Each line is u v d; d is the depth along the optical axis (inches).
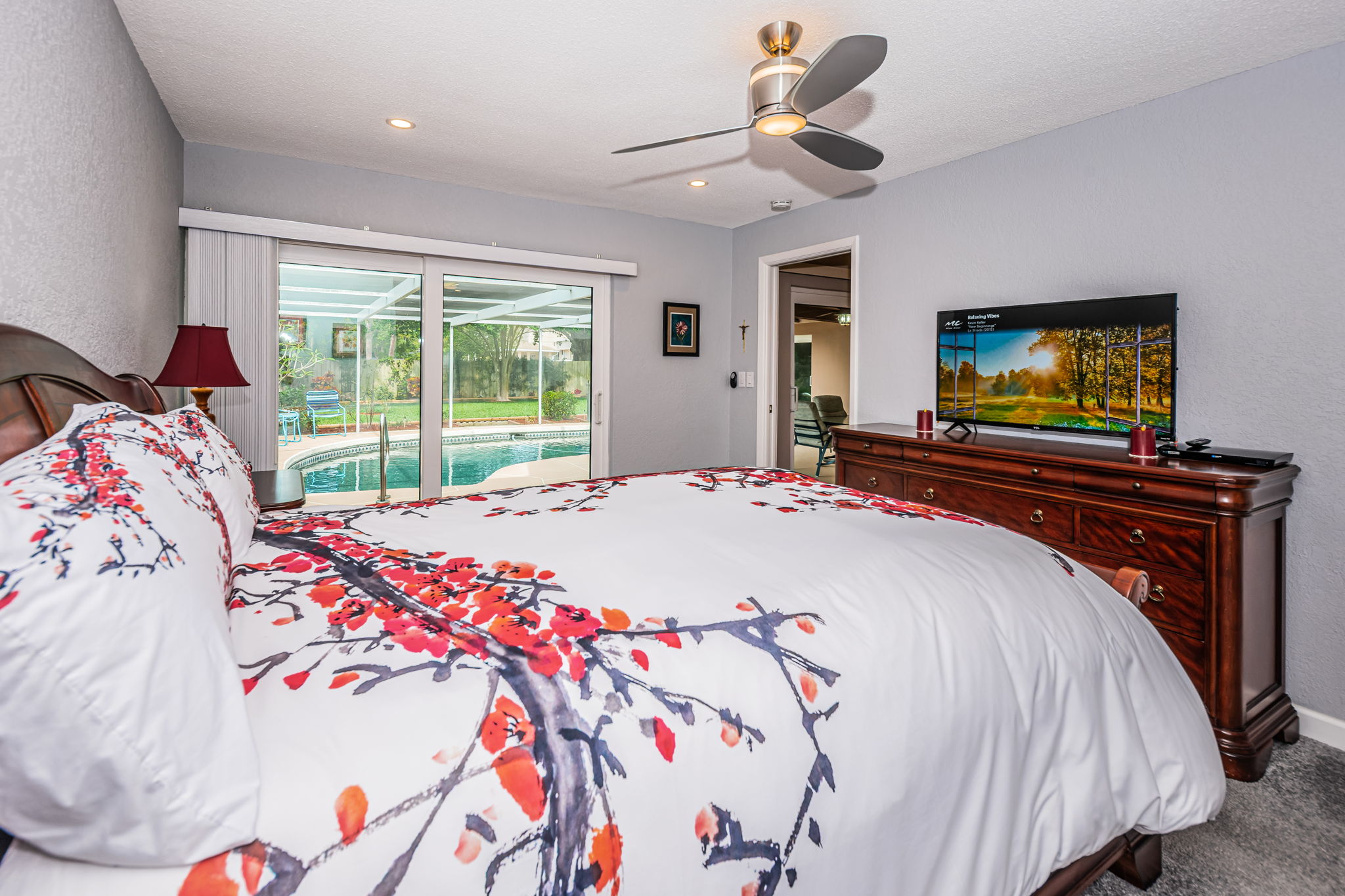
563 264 158.7
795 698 37.5
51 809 21.4
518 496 74.2
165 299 105.2
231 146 122.9
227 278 121.3
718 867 31.9
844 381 355.3
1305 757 83.0
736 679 37.1
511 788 28.7
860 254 151.7
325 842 24.8
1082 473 94.4
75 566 22.7
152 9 77.5
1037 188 117.3
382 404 144.9
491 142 121.5
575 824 29.3
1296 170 87.7
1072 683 48.0
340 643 34.7
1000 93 99.5
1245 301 92.7
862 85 96.8
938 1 75.5
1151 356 99.9
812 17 79.0
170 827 22.6
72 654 21.3
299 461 135.9
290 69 92.8
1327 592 86.3
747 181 144.5
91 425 36.2
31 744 20.8
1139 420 101.6
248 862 23.7
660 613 41.2
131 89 83.8
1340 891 60.2
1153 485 86.4
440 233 146.3
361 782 26.6
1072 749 46.9
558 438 167.5
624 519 62.1
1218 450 92.0
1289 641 89.7
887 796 37.7
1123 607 57.4
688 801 32.2
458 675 32.9
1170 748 51.3
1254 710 83.1
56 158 58.4
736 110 106.9
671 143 85.5
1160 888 60.3
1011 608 48.8
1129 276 105.2
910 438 121.0
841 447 136.3
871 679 40.2
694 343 186.4
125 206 80.7
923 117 108.8
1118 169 106.2
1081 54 87.7
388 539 54.9
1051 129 114.6
